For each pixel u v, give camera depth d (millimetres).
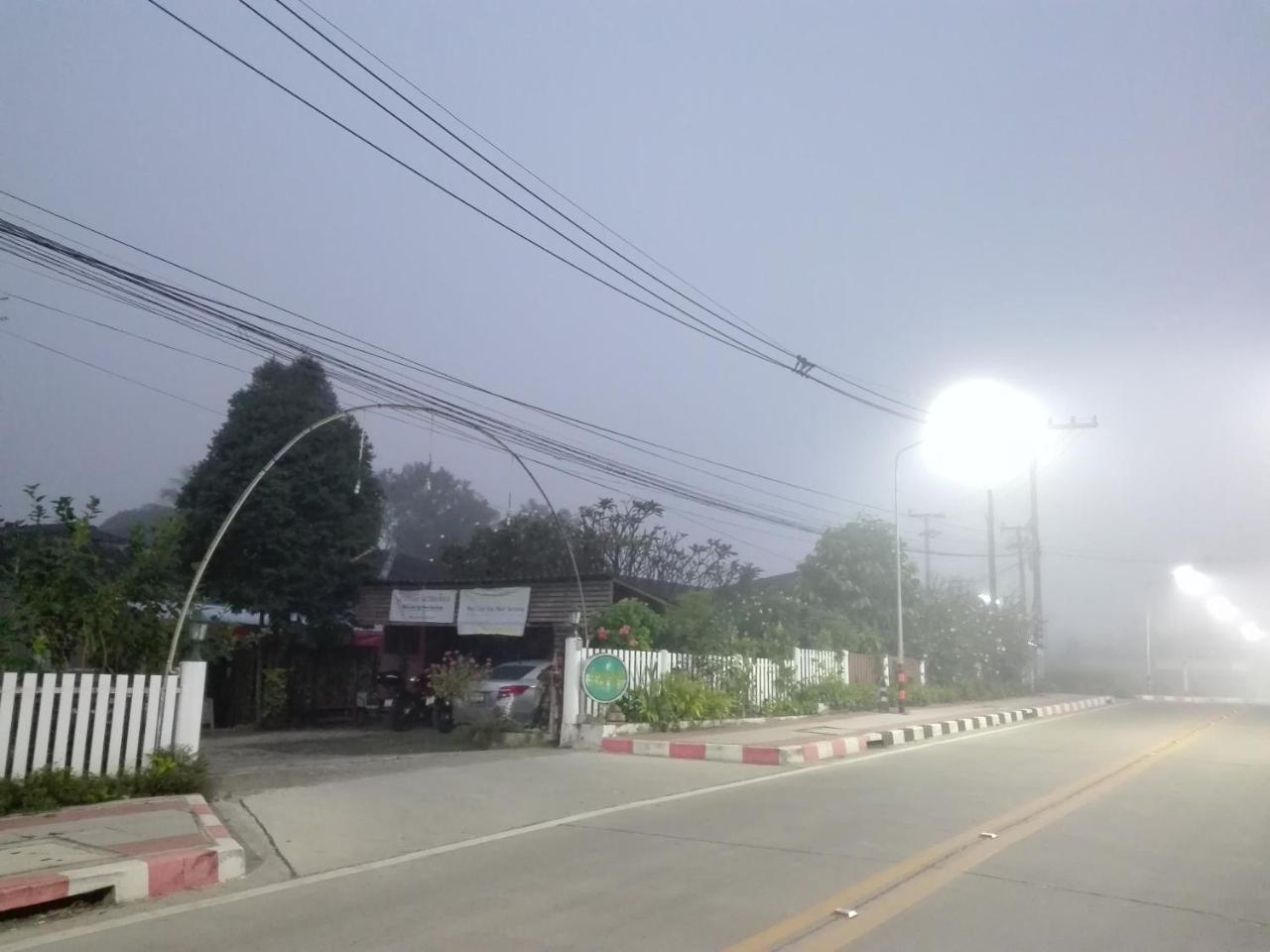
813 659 24672
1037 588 42562
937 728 20797
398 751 18000
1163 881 7469
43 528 11836
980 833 9203
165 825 8562
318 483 24656
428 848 8719
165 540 11758
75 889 6695
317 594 24969
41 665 10203
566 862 8117
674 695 18375
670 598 27609
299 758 16547
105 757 10289
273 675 23828
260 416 24266
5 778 9406
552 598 24031
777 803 11039
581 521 36188
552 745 17250
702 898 6906
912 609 32375
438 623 25156
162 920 6488
